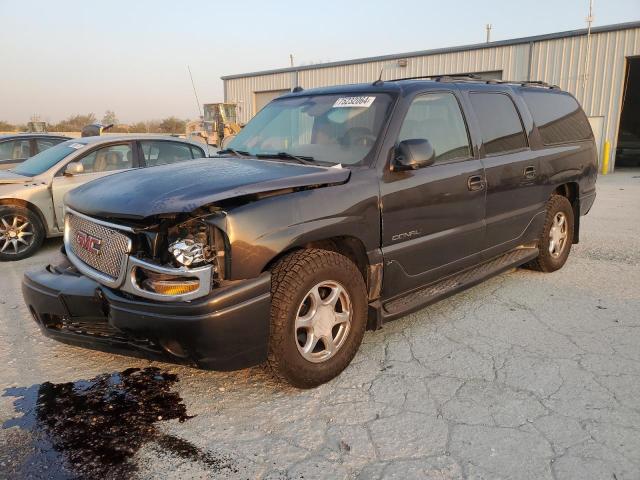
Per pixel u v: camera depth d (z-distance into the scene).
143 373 3.59
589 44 18.98
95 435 2.88
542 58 20.12
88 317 3.18
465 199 4.28
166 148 8.51
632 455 2.63
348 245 3.58
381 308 3.72
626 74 19.00
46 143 10.03
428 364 3.67
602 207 10.66
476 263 4.61
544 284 5.42
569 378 3.43
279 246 3.03
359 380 3.46
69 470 2.58
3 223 6.83
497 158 4.67
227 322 2.85
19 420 3.02
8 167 9.21
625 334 4.12
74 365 3.71
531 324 4.36
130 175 3.60
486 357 3.76
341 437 2.84
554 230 5.73
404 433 2.86
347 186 3.43
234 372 3.60
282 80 27.75
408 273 3.90
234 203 2.98
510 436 2.81
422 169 3.94
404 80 4.34
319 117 4.21
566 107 6.05
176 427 2.96
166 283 2.82
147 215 2.81
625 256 6.54
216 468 2.60
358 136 3.85
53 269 3.55
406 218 3.79
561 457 2.63
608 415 2.99
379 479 2.49
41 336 4.22
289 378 3.21
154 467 2.60
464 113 4.46
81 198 3.40
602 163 19.30
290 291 3.09
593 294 5.09
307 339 3.29
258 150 4.32
